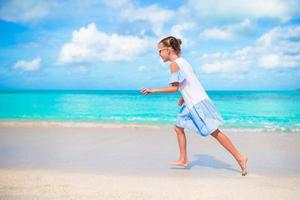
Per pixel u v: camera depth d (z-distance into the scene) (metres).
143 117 12.19
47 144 5.95
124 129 8.16
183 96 4.04
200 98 3.95
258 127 8.85
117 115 13.02
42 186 3.29
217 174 3.90
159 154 5.07
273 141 6.36
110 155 4.98
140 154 5.06
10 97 27.91
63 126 8.85
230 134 7.36
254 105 18.23
